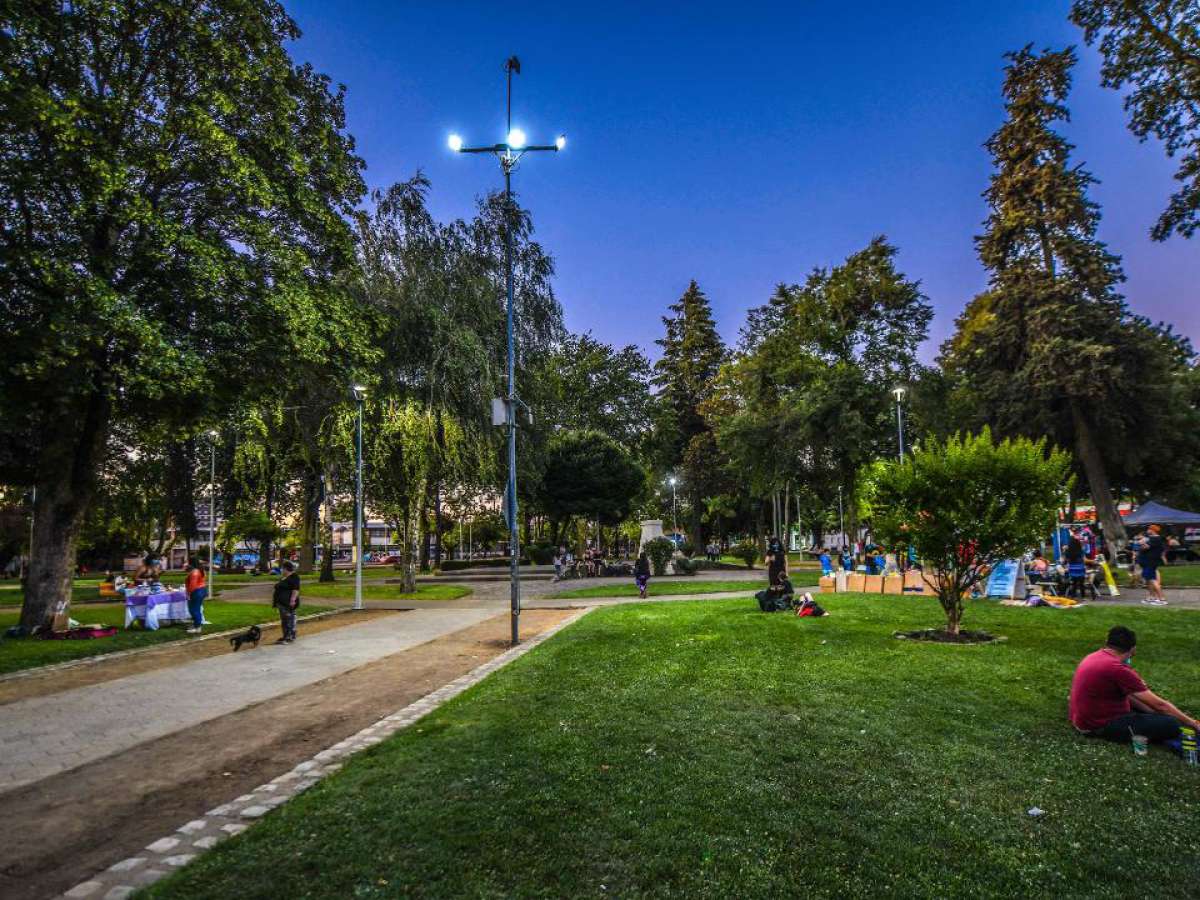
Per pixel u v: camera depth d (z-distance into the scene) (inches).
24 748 255.4
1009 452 410.3
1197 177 650.8
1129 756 207.8
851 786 184.4
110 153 490.0
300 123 674.8
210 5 572.4
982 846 149.3
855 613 547.2
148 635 563.2
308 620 737.0
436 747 227.0
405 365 976.9
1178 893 130.2
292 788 199.0
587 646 438.6
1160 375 1109.1
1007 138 1214.9
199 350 560.1
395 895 132.0
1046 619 492.7
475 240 1043.3
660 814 166.7
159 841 164.6
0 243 495.5
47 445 567.5
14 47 465.7
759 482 1323.8
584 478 1820.9
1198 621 458.3
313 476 1374.3
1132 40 662.5
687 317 2487.7
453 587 1171.3
